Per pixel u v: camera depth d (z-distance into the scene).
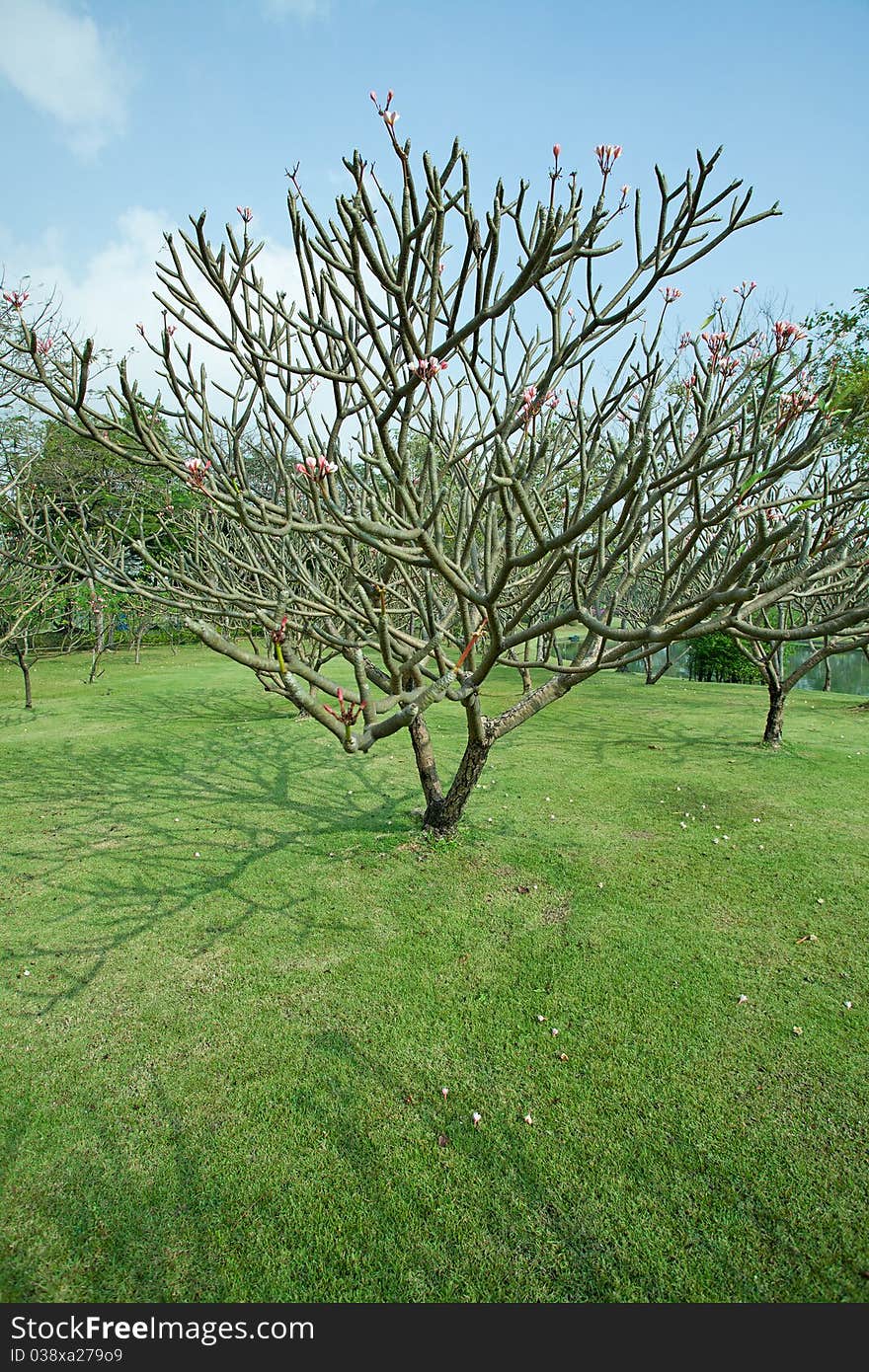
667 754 8.60
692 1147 2.71
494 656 3.97
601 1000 3.63
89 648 21.08
